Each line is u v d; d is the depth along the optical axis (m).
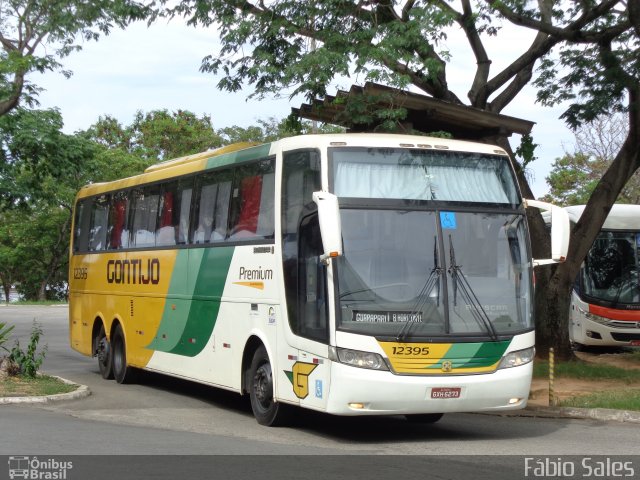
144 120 62.44
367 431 11.98
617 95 18.73
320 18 16.91
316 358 10.71
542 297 19.94
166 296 15.64
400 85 15.88
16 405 13.82
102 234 19.16
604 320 24.59
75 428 11.41
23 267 62.91
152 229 16.52
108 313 18.47
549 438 11.40
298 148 11.61
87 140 33.00
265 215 12.36
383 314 10.46
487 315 10.85
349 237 10.64
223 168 13.90
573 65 19.77
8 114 30.06
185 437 10.94
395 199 10.95
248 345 12.74
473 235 11.10
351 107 16.02
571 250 19.84
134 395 15.91
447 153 11.43
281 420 12.03
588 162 45.47
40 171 31.95
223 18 17.03
